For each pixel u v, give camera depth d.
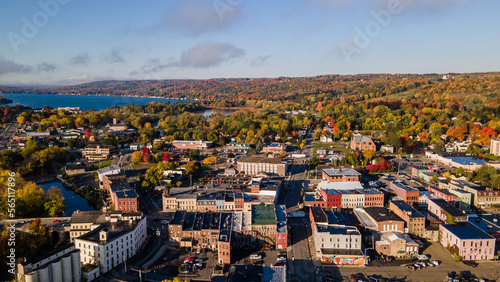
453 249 195.38
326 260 186.62
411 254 192.62
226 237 188.50
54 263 157.25
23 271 149.25
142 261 189.38
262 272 158.62
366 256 184.88
